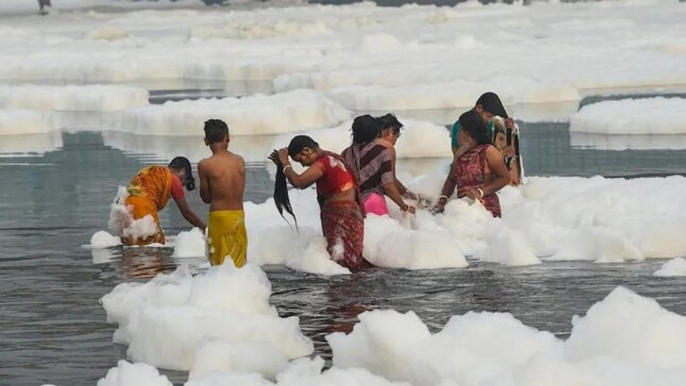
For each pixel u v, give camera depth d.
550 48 117.31
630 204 35.94
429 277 29.19
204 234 34.25
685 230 31.25
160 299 24.45
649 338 19.06
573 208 34.78
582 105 77.62
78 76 115.19
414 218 33.47
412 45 122.44
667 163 49.25
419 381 19.56
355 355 21.00
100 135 68.19
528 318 24.61
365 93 79.56
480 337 20.50
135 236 34.75
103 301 25.58
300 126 67.81
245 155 56.62
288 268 30.94
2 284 29.83
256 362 21.33
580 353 19.47
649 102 68.75
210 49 131.25
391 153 33.41
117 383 19.66
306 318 25.50
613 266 29.83
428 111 76.44
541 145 57.03
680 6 196.88
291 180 30.61
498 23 162.00
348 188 30.64
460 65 100.62
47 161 55.97
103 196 44.75
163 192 34.91
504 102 79.00
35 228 38.16
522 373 17.88
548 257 31.41
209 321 22.53
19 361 22.92
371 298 27.11
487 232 33.06
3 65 117.94
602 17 176.88
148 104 87.62
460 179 34.28
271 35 152.50
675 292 26.48
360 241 30.61
